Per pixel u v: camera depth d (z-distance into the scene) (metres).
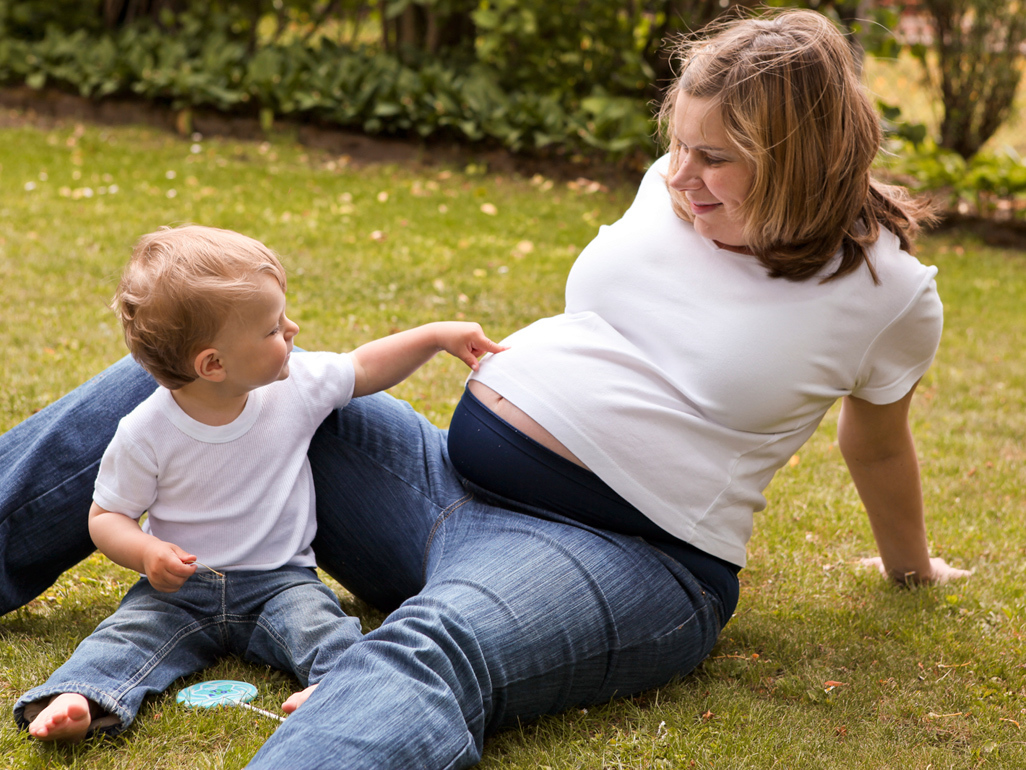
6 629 2.21
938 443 4.04
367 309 5.06
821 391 2.00
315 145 9.10
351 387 2.16
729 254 1.97
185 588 2.03
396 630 1.71
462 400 2.17
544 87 9.31
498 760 1.82
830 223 1.85
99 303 4.69
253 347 1.93
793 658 2.31
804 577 2.76
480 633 1.75
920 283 1.98
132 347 1.93
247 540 2.05
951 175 8.69
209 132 9.19
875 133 1.85
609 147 8.68
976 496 3.49
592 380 1.98
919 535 2.61
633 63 9.01
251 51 10.30
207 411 2.00
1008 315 6.36
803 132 1.77
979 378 5.05
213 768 1.75
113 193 6.96
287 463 2.09
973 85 9.46
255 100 9.40
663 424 1.95
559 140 8.86
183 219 6.47
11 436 2.17
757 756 1.88
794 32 1.82
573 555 1.90
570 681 1.89
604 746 1.88
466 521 2.07
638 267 2.04
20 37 10.12
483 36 9.82
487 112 9.03
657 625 1.96
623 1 8.96
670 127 2.00
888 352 2.05
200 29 10.02
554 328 2.11
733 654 2.31
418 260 6.14
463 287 5.67
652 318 2.00
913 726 2.05
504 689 1.78
